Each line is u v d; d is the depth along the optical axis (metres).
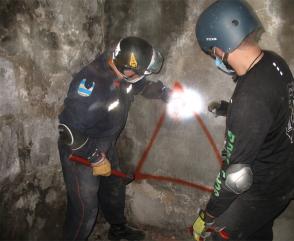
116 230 2.35
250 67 1.39
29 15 1.82
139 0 2.01
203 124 2.04
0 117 1.77
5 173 1.83
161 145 2.21
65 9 1.98
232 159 1.40
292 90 1.44
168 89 2.03
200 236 1.72
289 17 1.68
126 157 2.36
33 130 1.96
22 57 1.83
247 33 1.36
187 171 2.17
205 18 1.42
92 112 1.76
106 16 2.16
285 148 1.48
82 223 2.05
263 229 1.75
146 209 2.40
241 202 1.57
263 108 1.32
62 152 1.92
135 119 2.25
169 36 1.98
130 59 1.69
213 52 1.47
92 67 1.85
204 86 1.96
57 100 2.06
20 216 1.97
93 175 1.96
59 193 2.20
